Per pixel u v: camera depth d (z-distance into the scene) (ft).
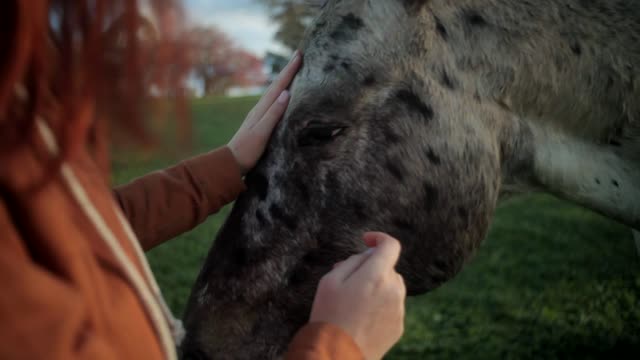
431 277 7.52
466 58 7.37
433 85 7.23
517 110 7.57
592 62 7.47
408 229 7.21
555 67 7.47
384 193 7.07
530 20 7.46
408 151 7.12
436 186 7.21
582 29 7.47
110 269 2.66
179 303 16.03
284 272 7.02
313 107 6.98
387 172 7.07
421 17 7.30
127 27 2.48
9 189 2.28
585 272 17.29
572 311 14.94
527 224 22.49
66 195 2.57
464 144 7.29
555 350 13.06
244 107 32.12
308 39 7.42
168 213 5.29
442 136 7.21
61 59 2.36
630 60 7.45
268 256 7.03
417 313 15.57
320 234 7.00
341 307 3.49
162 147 2.83
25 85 2.33
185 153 2.83
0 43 2.12
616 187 7.63
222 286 7.13
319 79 7.10
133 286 2.74
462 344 13.75
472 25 7.41
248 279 7.04
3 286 2.14
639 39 7.46
